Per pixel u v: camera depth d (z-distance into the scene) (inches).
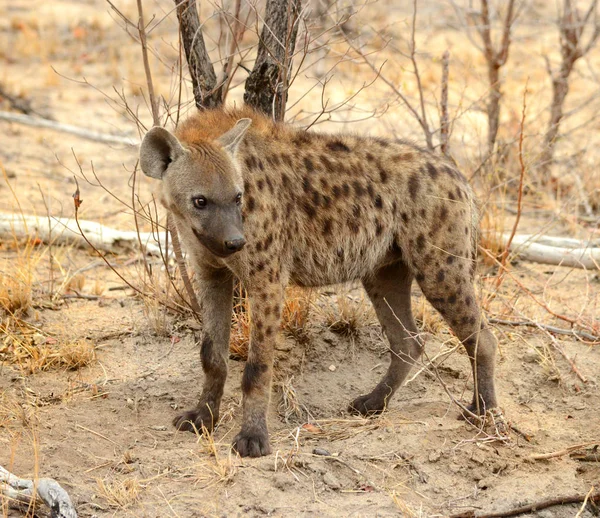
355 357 416.8
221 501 300.4
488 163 608.1
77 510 294.7
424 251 358.3
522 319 452.1
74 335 415.5
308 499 306.2
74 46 972.6
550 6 1080.8
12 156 669.9
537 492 316.2
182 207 317.7
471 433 351.3
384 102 589.0
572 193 608.1
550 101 785.6
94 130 742.5
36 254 493.0
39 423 348.5
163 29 994.1
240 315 409.7
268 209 334.0
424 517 298.4
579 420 378.0
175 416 364.8
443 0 1034.7
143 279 450.6
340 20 478.0
